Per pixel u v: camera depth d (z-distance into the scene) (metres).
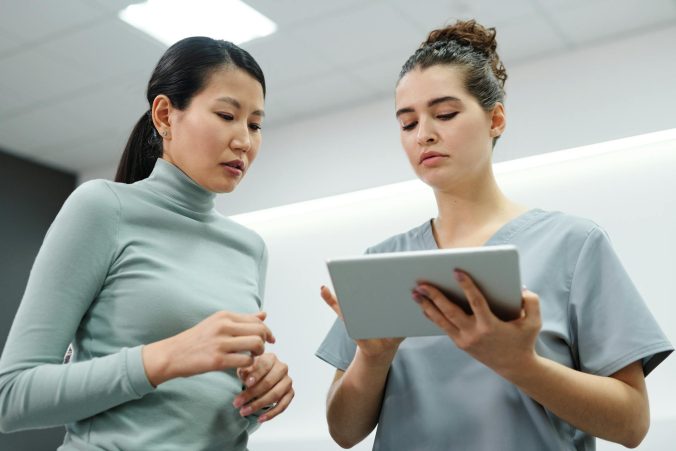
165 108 1.25
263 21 3.12
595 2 2.96
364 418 1.23
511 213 1.25
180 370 0.99
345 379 1.21
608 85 3.21
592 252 1.14
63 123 4.14
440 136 1.19
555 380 0.97
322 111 3.98
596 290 1.12
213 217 1.30
